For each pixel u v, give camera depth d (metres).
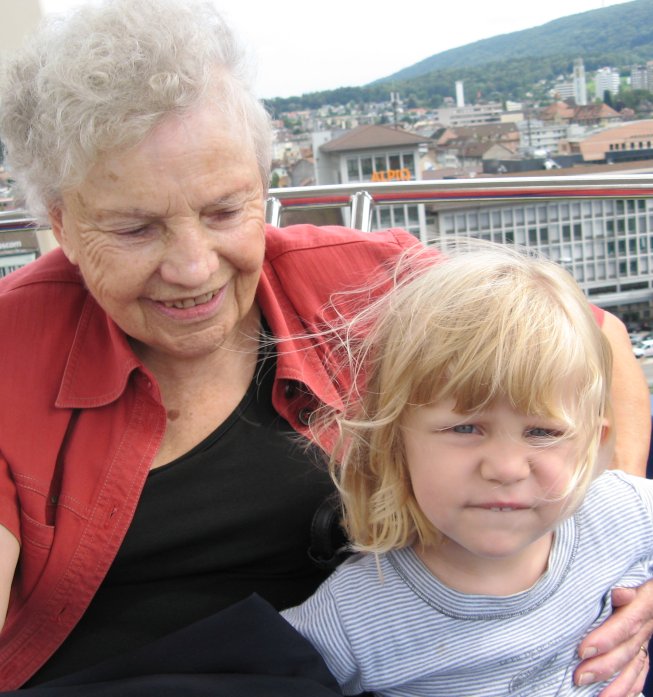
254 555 1.26
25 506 1.18
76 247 1.14
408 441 1.08
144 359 1.25
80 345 1.25
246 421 1.27
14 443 1.19
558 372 0.98
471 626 1.10
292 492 1.25
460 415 1.00
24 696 0.96
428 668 1.10
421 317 1.07
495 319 1.01
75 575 1.20
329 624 1.12
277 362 1.29
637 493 1.21
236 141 1.08
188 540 1.22
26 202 1.21
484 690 1.10
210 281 1.12
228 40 1.12
